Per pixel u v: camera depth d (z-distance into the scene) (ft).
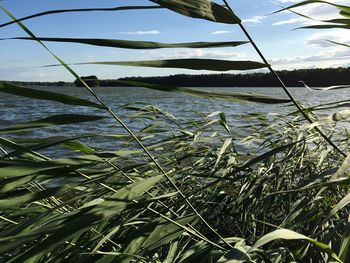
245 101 3.86
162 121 10.39
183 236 6.73
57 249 5.31
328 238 4.03
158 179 4.58
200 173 9.21
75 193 7.96
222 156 10.17
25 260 3.52
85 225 3.81
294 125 10.80
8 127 3.76
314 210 5.50
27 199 4.09
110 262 4.69
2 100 103.04
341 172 3.51
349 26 4.17
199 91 3.68
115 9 3.14
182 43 3.59
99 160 4.64
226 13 3.52
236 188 9.31
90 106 3.75
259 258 5.52
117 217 6.82
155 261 5.77
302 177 9.89
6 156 4.49
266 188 9.05
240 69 3.65
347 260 3.72
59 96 3.52
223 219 8.59
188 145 10.28
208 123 9.88
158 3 3.18
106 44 3.31
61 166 4.17
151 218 6.98
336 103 4.35
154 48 3.45
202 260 5.08
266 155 4.26
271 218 8.95
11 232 4.20
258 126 12.35
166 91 3.65
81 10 3.10
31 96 3.46
